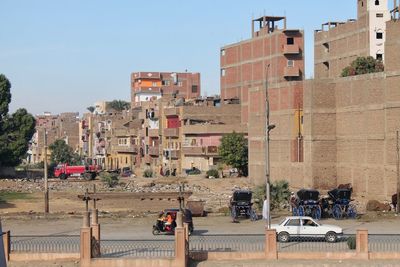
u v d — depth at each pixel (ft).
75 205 275.39
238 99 478.59
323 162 297.53
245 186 350.43
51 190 350.64
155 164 503.20
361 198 278.05
